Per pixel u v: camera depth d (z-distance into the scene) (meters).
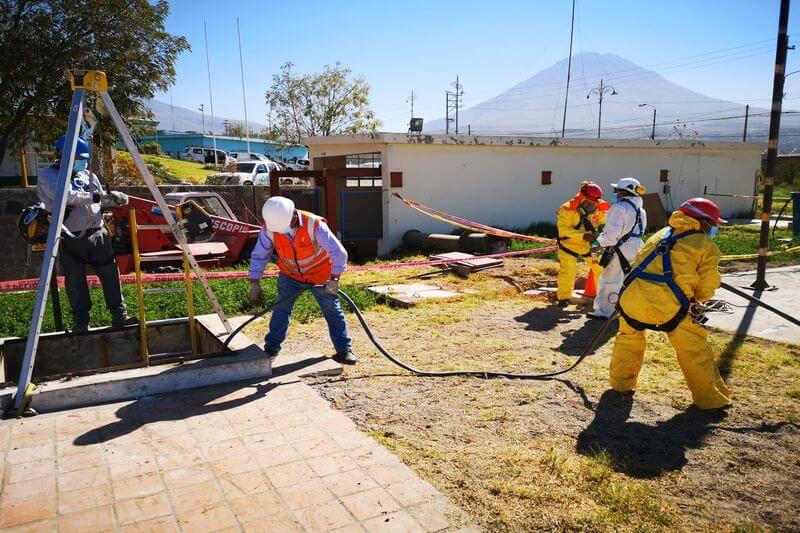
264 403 4.54
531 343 6.59
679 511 3.17
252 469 3.50
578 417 4.45
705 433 4.17
